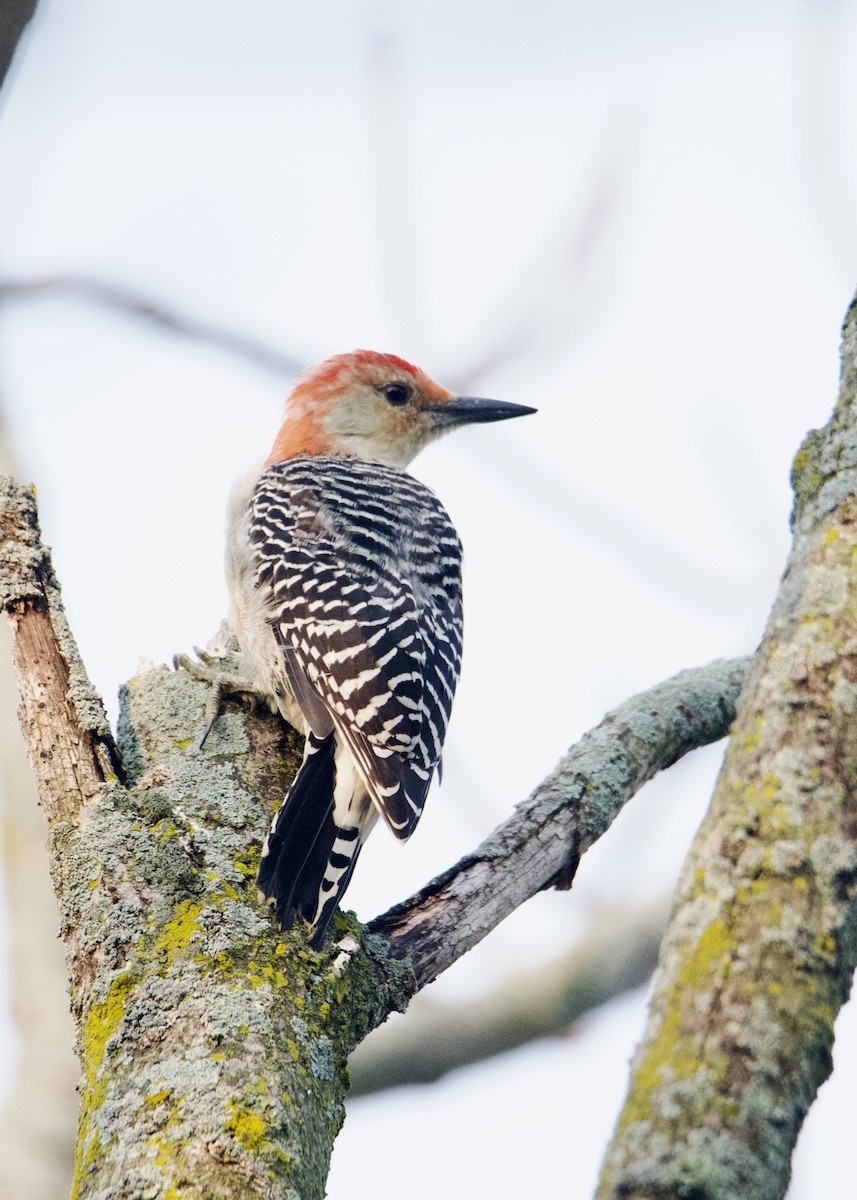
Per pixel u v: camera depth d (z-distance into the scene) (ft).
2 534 26.43
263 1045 20.54
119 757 25.07
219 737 28.40
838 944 14.85
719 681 31.30
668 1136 13.78
